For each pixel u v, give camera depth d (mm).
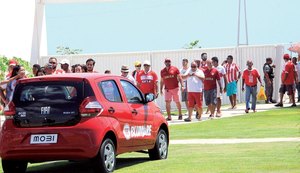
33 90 18406
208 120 38688
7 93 25938
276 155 21484
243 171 17922
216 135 29938
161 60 54562
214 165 19359
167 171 18453
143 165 20172
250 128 32531
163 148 21859
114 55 54906
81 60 55000
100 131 18016
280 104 47406
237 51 54469
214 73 39781
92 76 18828
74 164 21766
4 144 18219
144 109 20719
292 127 32219
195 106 40125
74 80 18297
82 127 17844
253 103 43000
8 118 18344
